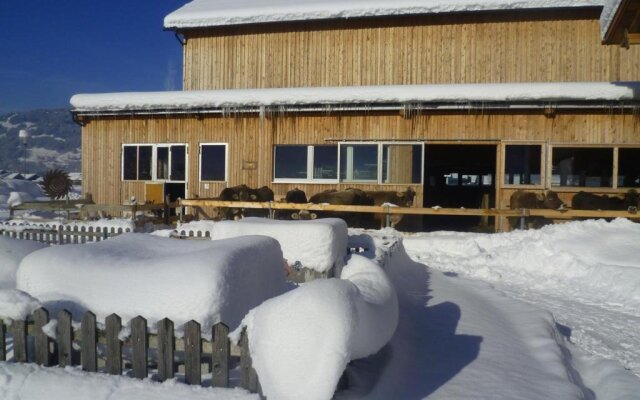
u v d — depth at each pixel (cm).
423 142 1494
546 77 1695
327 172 1562
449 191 2311
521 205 1405
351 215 1413
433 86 1458
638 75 1656
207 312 404
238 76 1895
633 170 1411
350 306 336
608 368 515
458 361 474
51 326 412
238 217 1469
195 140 1653
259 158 1602
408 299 709
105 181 1731
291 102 1523
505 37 1717
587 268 977
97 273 439
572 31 1684
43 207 1584
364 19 1792
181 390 362
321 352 316
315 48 1834
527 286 941
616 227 1119
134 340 388
